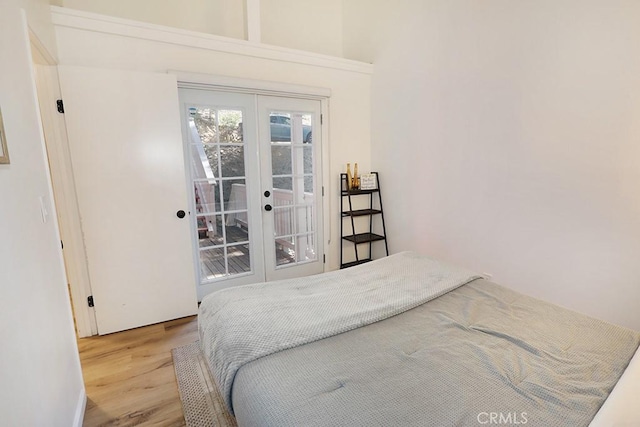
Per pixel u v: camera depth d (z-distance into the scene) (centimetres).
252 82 292
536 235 233
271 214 331
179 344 232
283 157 332
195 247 295
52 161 220
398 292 167
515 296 166
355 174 364
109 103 229
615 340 125
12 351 96
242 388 107
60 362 142
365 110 371
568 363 111
